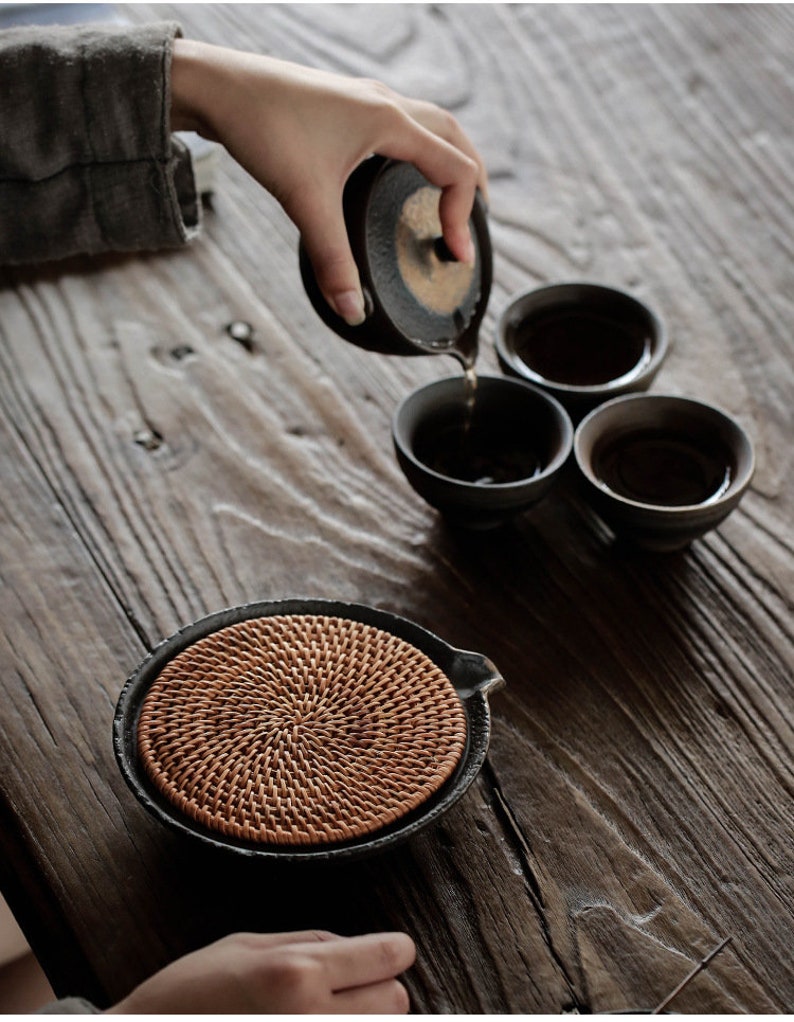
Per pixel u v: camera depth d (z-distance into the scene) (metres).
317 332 0.97
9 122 0.84
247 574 0.84
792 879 0.74
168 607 0.83
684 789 0.77
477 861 0.75
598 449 0.86
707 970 0.72
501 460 0.87
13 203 0.86
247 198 1.05
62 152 0.85
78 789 0.77
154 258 1.00
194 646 0.77
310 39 1.16
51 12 1.04
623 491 0.85
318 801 0.73
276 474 0.89
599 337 0.91
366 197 0.81
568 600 0.84
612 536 0.87
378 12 1.19
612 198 1.05
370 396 0.93
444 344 0.85
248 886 0.74
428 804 0.73
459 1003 0.71
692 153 1.08
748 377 0.94
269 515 0.87
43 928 0.74
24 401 0.92
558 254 1.01
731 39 1.18
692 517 0.82
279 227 1.03
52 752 0.78
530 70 1.15
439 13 1.20
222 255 1.01
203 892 0.74
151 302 0.98
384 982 0.70
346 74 1.13
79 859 0.75
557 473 0.83
